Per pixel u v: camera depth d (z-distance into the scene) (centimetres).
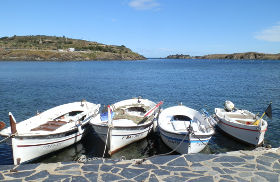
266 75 6619
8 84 4281
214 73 7569
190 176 601
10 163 1237
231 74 7100
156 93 3634
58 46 18838
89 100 3039
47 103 2767
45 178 593
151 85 4534
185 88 4153
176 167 657
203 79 5684
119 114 1670
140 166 666
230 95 3400
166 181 574
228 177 596
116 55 19162
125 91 3788
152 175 607
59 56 14975
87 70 8125
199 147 1333
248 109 2505
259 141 1428
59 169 649
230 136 1636
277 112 2350
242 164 674
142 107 1878
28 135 1183
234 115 1769
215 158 721
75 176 604
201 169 643
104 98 3188
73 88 3988
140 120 1566
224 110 1944
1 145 1462
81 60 16125
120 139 1388
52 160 1316
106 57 18150
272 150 787
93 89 3925
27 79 5112
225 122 1645
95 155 1386
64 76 5931
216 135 1720
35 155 1268
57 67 9212
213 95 3428
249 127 1448
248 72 7869
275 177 596
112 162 698
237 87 4203
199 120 1569
